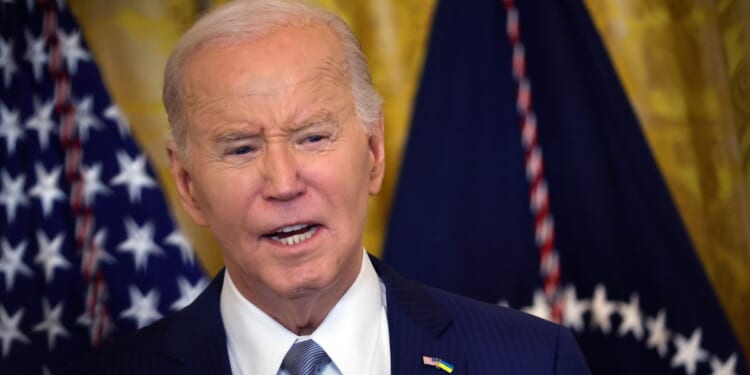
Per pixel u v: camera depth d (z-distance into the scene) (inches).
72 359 205.0
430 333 125.0
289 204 111.3
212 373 122.0
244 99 111.2
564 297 208.5
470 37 212.5
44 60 210.2
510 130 210.2
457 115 210.4
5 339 203.9
